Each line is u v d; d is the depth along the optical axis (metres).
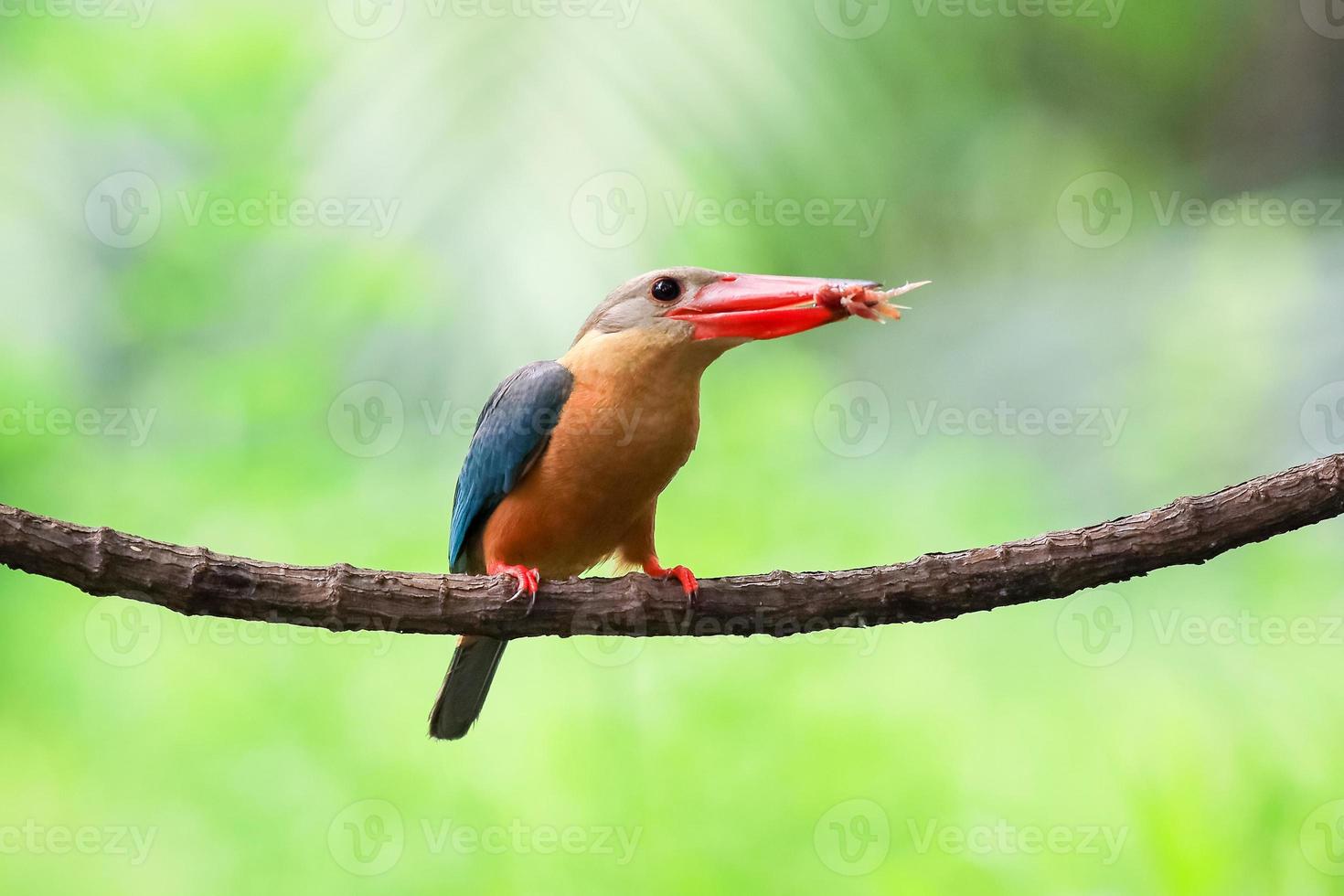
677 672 10.81
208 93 14.17
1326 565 10.07
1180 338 11.42
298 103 13.45
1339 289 11.01
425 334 11.16
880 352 13.01
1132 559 6.45
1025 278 13.27
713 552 11.23
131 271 13.62
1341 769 8.60
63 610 11.48
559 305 10.62
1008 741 10.09
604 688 10.80
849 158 12.59
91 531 6.16
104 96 14.22
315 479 11.85
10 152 13.84
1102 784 9.55
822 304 7.52
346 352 11.96
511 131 11.12
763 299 7.61
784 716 10.50
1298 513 6.24
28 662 11.30
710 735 10.46
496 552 8.17
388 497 11.64
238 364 12.54
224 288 13.37
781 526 11.43
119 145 14.02
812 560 11.16
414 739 10.88
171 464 12.37
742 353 12.77
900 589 6.73
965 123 14.39
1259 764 8.70
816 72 12.25
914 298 13.23
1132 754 9.15
